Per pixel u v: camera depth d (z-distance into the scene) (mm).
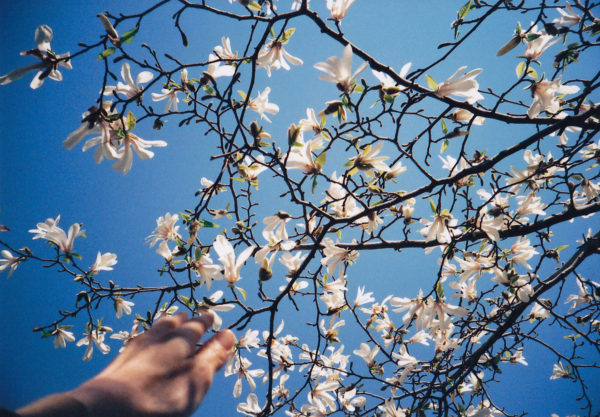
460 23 824
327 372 1242
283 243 873
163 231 958
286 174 809
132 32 694
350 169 831
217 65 904
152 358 530
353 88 776
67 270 971
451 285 1144
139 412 477
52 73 697
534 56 848
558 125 847
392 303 952
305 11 771
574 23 841
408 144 870
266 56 893
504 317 1219
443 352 1172
